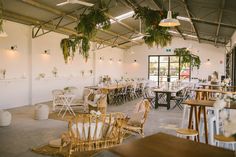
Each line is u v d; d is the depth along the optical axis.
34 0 7.01
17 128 5.53
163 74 16.73
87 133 3.37
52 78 10.38
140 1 8.02
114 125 3.51
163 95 10.84
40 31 9.62
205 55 15.59
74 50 8.41
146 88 10.75
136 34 13.85
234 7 6.07
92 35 6.61
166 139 1.88
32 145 4.33
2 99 8.05
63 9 8.09
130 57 17.59
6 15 7.29
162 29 6.48
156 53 16.77
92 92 7.75
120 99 10.60
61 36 11.02
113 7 8.74
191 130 3.55
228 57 13.55
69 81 11.59
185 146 1.73
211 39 13.27
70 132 3.35
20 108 8.34
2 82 8.03
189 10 7.55
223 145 3.92
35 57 9.38
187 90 9.70
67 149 3.85
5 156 3.81
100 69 14.50
